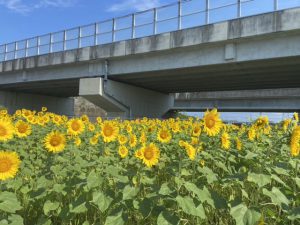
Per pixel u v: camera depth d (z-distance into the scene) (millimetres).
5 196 3182
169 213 3316
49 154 5699
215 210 4410
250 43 24609
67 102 56500
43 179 4117
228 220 4441
